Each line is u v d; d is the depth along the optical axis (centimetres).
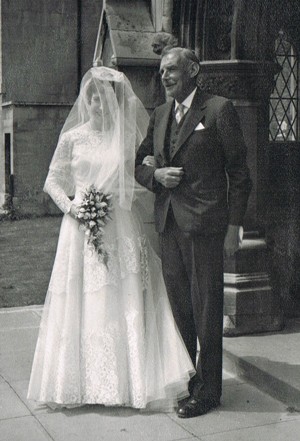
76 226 400
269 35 479
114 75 404
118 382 383
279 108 568
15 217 1423
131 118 403
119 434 354
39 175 1461
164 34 489
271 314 486
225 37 481
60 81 1413
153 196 445
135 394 383
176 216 379
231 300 477
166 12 503
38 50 1384
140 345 388
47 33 1376
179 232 385
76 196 404
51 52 1388
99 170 399
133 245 399
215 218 372
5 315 606
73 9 1370
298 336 477
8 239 1156
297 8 479
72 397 383
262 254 487
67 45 1384
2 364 467
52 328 392
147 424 367
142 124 429
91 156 401
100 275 389
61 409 390
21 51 1383
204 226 371
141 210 450
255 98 479
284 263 546
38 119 1430
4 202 1454
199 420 372
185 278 394
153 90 534
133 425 366
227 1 475
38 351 398
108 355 384
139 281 398
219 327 384
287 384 389
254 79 474
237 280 480
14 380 437
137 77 529
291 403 388
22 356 484
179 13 500
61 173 414
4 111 1456
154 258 415
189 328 400
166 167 382
